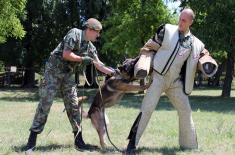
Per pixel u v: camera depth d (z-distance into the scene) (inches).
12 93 1135.6
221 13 933.2
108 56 1392.7
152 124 431.5
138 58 273.3
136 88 276.2
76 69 280.8
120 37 1127.6
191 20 266.4
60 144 302.5
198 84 1904.5
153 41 269.6
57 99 863.1
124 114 552.1
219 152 280.4
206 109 693.9
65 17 1373.0
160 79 272.2
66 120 460.1
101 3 1343.5
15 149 278.2
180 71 273.9
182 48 267.6
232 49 943.0
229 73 1078.4
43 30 1397.6
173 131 370.9
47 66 275.9
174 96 276.7
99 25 273.3
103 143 284.4
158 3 1103.6
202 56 271.1
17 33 914.1
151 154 268.8
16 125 416.2
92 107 287.9
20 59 1432.1
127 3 1121.4
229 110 676.7
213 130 386.9
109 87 281.7
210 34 932.6
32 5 1333.7
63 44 273.1
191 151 281.0
